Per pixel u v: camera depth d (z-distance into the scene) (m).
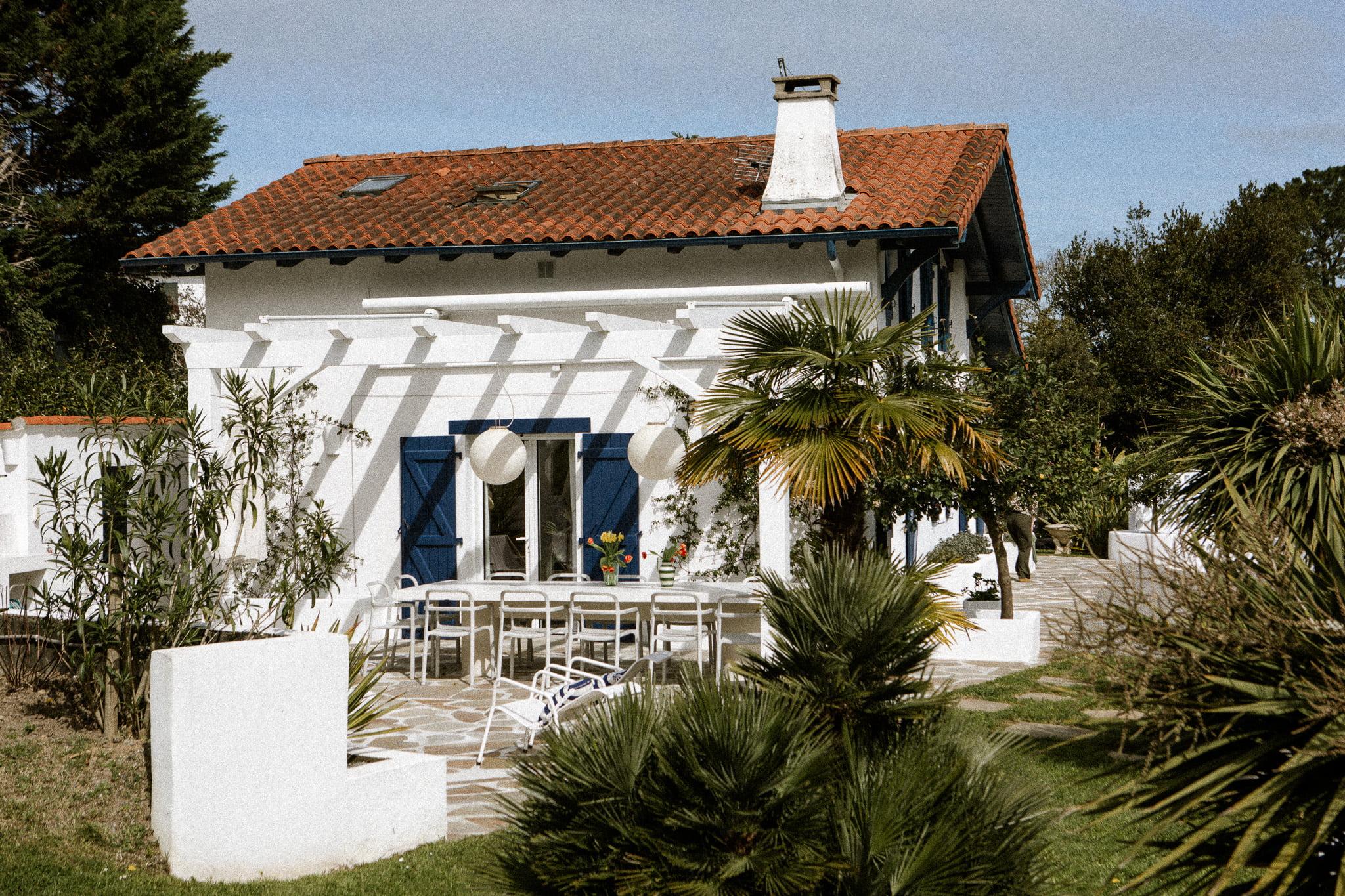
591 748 4.35
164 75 25.59
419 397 14.04
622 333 11.13
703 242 13.68
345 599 13.03
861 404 8.55
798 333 9.08
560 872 4.16
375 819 6.29
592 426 13.58
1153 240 32.75
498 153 18.38
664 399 13.34
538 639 13.19
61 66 23.86
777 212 14.04
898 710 4.80
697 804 4.13
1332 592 3.85
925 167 15.13
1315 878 3.62
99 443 7.62
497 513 14.05
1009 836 4.16
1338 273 49.72
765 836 4.07
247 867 5.88
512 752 8.53
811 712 4.73
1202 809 3.83
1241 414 8.28
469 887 5.55
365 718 7.04
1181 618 3.96
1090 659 4.05
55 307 23.67
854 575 5.17
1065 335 31.34
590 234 14.06
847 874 4.00
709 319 11.28
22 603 10.17
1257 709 3.59
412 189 16.98
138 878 5.63
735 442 8.85
